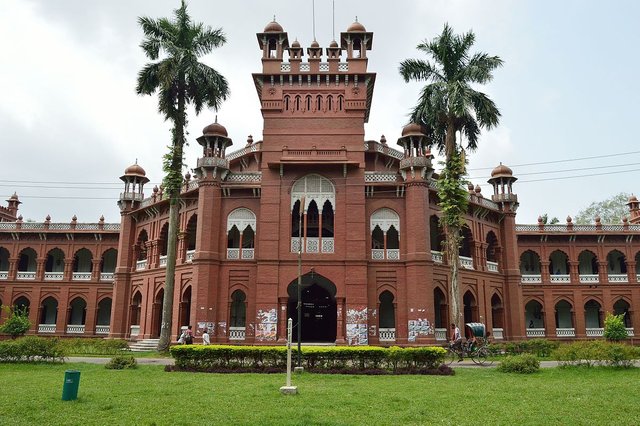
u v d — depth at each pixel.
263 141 30.02
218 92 27.97
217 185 29.81
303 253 28.56
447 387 13.99
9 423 9.11
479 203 35.00
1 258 46.16
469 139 27.77
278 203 29.17
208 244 28.89
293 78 30.75
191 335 25.88
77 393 12.19
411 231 28.73
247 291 28.88
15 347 20.28
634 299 41.38
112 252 45.06
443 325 30.53
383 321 32.25
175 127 27.36
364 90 30.61
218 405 10.87
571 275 41.88
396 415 9.98
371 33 31.30
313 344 27.97
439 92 25.67
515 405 11.19
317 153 29.30
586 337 40.56
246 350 18.55
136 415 9.84
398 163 34.62
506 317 35.75
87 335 41.31
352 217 28.92
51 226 43.88
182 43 28.03
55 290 42.69
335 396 12.12
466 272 32.75
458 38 26.83
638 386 13.98
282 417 9.62
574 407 10.95
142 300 35.59
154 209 36.03
